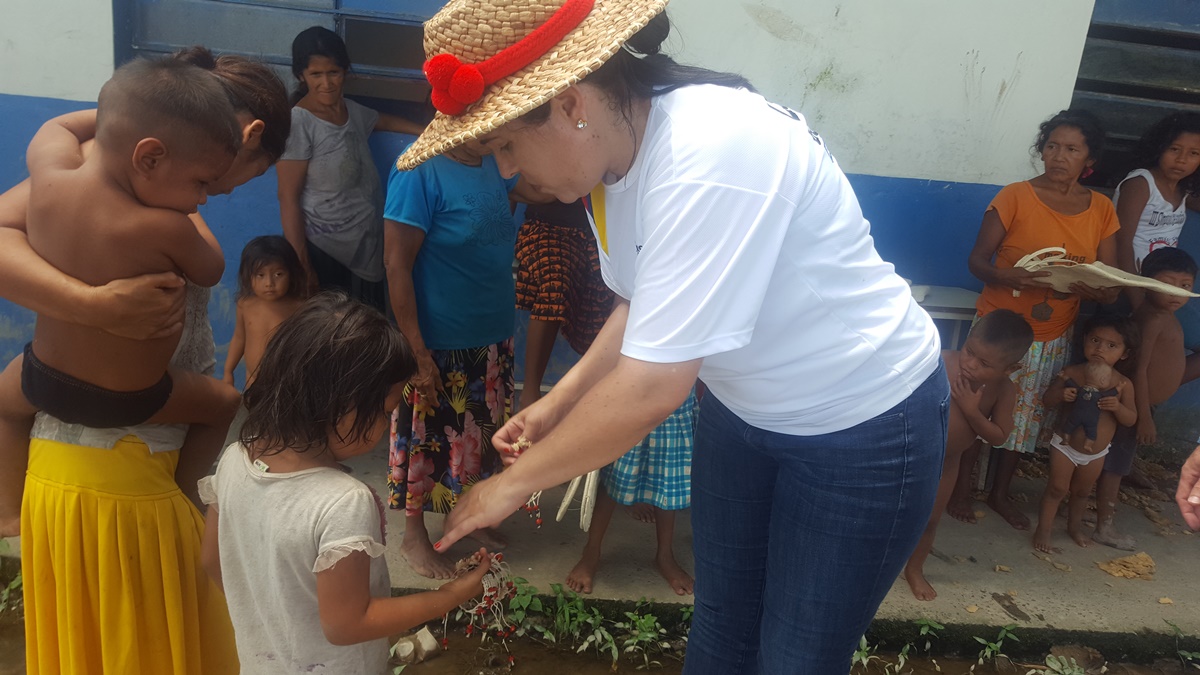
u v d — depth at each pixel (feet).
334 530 4.67
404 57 12.88
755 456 5.70
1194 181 12.67
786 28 12.20
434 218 8.75
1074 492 11.43
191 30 12.02
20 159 11.78
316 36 10.99
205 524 5.64
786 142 4.26
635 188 4.61
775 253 4.23
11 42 11.35
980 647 9.40
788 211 4.24
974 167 13.05
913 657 9.36
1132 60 13.50
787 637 5.51
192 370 6.14
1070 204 11.82
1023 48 12.48
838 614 5.32
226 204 12.43
